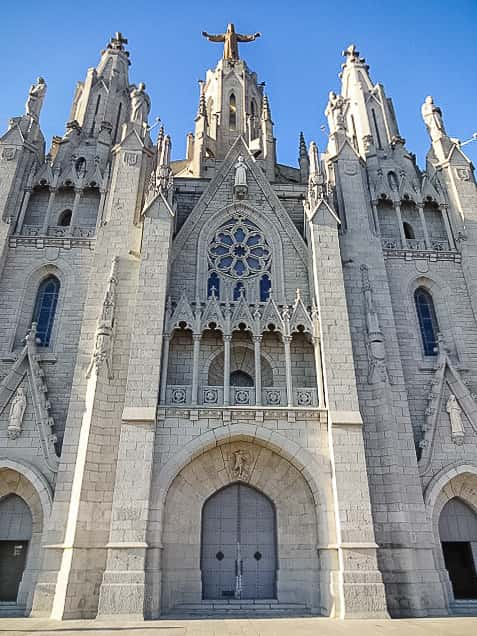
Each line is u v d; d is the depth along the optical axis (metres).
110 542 18.58
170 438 21.11
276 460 22.34
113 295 24.72
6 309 26.31
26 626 16.09
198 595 20.11
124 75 39.84
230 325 24.25
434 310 28.80
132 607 17.53
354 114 39.00
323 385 23.11
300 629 15.23
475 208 30.98
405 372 26.14
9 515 21.78
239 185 29.61
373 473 22.14
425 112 35.81
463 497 23.20
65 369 24.80
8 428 22.47
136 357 22.36
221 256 28.53
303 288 27.62
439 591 20.22
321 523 20.31
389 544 20.69
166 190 27.75
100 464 21.05
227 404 22.14
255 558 21.44
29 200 30.30
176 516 20.98
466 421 24.31
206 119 43.00
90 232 29.12
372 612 18.05
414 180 33.75
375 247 28.30
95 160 32.56
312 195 28.91
